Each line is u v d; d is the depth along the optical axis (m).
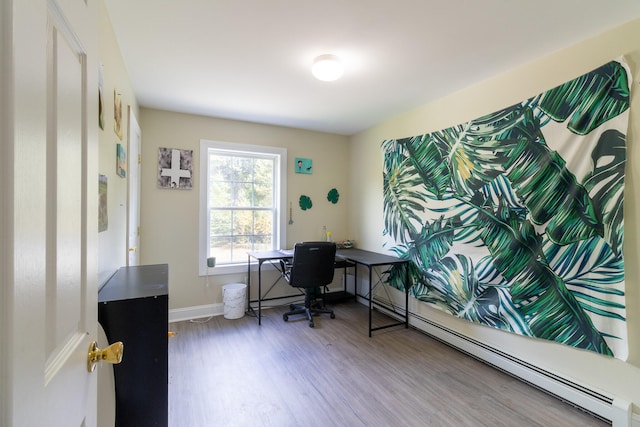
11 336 0.40
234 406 1.90
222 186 3.66
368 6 1.59
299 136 4.02
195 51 2.05
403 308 3.34
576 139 1.88
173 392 2.04
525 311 2.14
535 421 1.78
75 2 0.65
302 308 3.51
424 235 3.02
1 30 0.39
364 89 2.69
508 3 1.55
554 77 2.03
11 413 0.40
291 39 1.91
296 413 1.84
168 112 3.29
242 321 3.34
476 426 1.74
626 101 1.68
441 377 2.25
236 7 1.60
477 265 2.49
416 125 3.18
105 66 1.58
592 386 1.83
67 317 0.61
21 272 0.42
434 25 1.75
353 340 2.88
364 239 4.03
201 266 3.47
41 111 0.47
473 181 2.53
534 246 2.09
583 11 1.61
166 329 1.33
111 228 1.75
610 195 1.73
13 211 0.41
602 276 1.76
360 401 1.96
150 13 1.64
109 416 1.23
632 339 1.68
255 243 3.85
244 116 3.48
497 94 2.39
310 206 4.10
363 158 4.06
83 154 0.71
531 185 2.11
